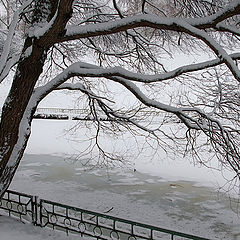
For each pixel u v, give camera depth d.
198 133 7.39
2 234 4.80
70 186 12.38
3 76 4.66
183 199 10.98
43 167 15.47
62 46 8.55
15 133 4.96
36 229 5.03
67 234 4.82
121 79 5.36
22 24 8.61
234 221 8.99
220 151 5.95
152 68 7.93
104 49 8.54
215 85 6.50
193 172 14.78
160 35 7.62
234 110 6.29
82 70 5.15
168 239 7.48
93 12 7.71
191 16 6.59
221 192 11.73
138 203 10.48
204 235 8.00
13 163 5.09
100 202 10.49
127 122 7.21
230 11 4.13
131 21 4.39
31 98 5.31
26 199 10.21
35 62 4.76
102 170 14.97
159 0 7.36
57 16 4.18
